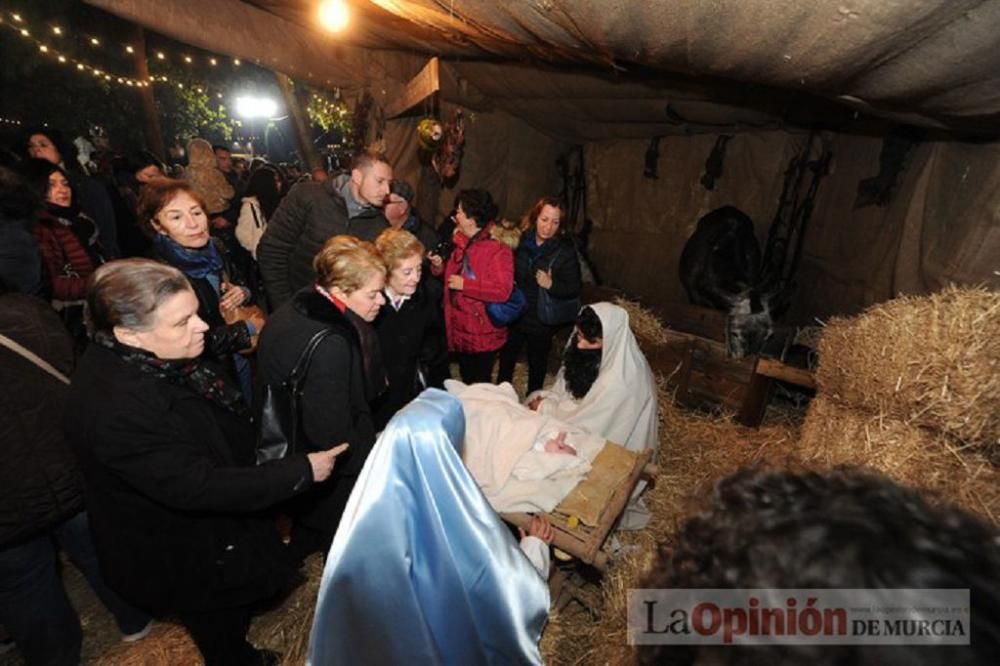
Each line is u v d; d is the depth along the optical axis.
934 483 1.85
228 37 4.16
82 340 2.82
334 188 2.77
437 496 0.94
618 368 2.54
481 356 3.49
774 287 4.02
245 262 4.78
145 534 1.43
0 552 1.63
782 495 0.45
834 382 2.38
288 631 2.18
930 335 1.85
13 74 7.19
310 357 1.71
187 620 1.60
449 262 3.36
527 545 1.69
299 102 11.32
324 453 1.61
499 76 4.80
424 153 5.66
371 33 4.16
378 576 0.90
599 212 6.46
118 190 4.10
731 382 3.78
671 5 1.42
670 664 0.45
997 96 1.44
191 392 1.45
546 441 2.04
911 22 1.12
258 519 1.66
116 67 8.23
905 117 2.21
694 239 4.63
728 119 4.32
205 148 4.45
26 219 2.17
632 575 2.09
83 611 2.30
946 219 2.52
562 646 2.11
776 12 1.27
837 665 0.34
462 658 0.98
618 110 4.85
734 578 0.41
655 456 2.78
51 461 1.58
